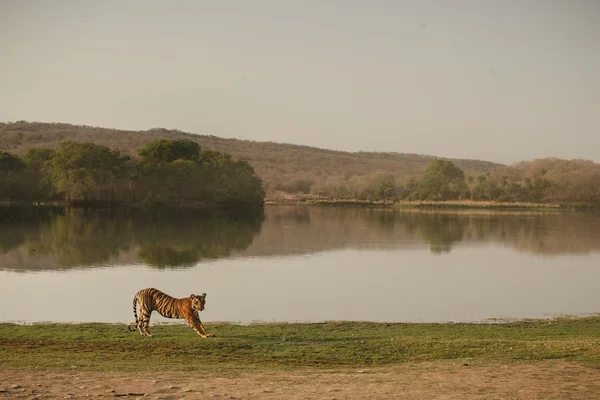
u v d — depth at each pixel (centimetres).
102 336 2159
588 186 19000
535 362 1708
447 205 18050
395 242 7256
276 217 11925
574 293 3900
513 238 7944
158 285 3919
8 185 14050
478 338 2267
